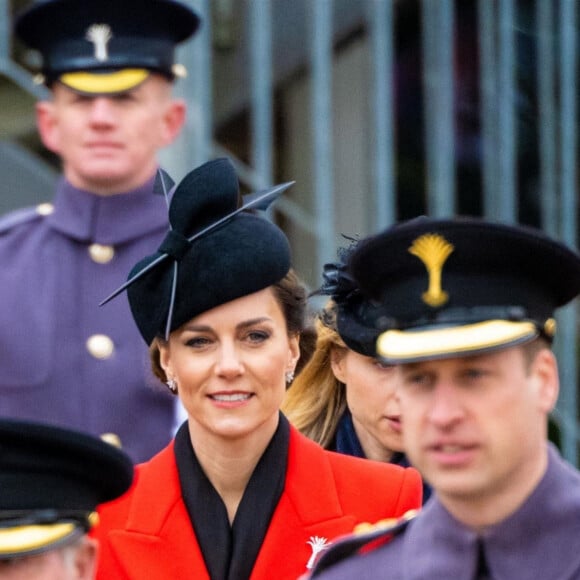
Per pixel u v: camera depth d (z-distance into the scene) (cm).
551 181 1984
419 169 1969
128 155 1553
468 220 934
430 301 938
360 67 1936
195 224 1184
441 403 912
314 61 1912
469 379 916
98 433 1506
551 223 1984
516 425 915
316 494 1215
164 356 1219
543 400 937
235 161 1895
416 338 920
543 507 927
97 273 1547
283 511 1209
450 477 914
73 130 1553
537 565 926
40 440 961
